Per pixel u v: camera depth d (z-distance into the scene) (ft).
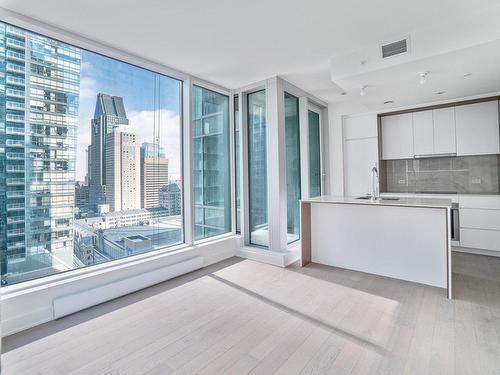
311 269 11.78
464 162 14.88
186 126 12.44
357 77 10.59
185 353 6.25
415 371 5.48
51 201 8.49
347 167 17.11
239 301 8.82
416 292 9.20
